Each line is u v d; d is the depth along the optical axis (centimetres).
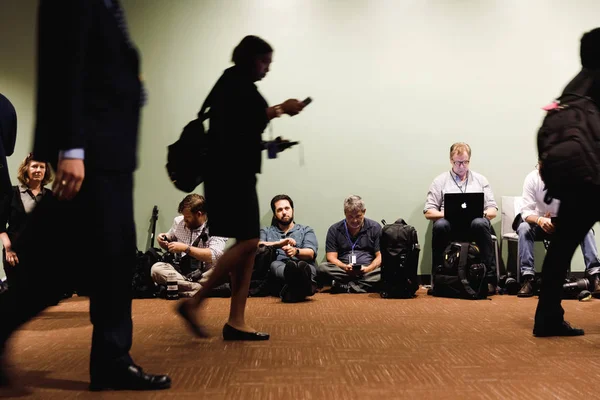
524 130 542
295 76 536
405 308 385
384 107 538
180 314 238
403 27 539
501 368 207
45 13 157
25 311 171
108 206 172
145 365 215
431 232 536
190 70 534
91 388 179
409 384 186
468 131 540
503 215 523
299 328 303
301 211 534
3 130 341
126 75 174
